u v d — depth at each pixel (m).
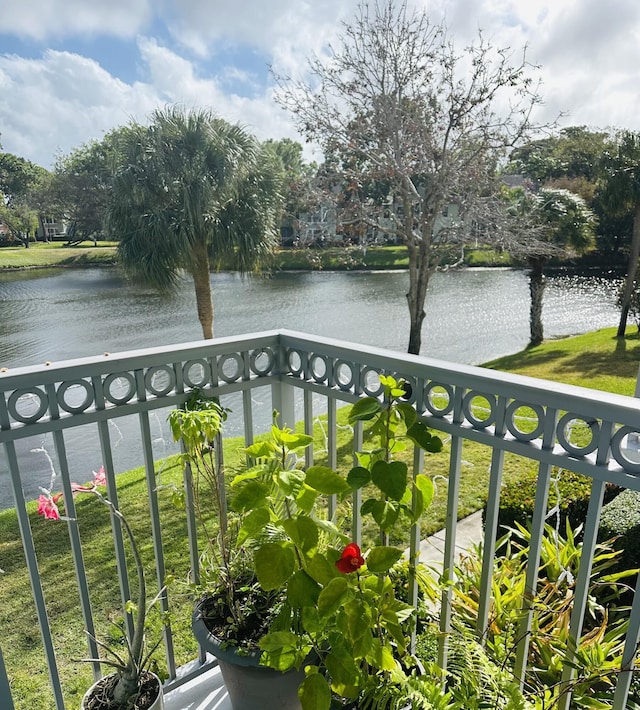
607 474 0.96
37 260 22.58
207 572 1.53
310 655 1.38
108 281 20.97
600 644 1.61
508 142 8.00
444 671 1.29
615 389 7.78
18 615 2.79
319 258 9.78
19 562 3.44
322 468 1.24
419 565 1.43
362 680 1.27
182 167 7.86
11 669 2.33
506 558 2.05
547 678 1.59
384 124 8.09
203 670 1.70
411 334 9.16
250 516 1.21
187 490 1.57
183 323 14.09
